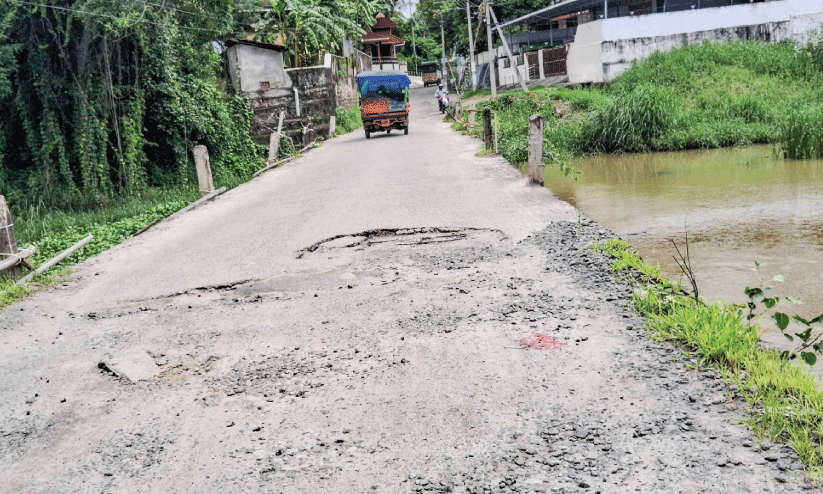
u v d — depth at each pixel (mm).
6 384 4715
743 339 4098
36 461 3578
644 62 27891
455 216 9250
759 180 12102
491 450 3252
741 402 3457
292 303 6043
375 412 3758
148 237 10047
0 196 7590
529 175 11672
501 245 7453
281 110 29578
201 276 7305
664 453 3086
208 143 19125
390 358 4523
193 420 3887
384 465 3205
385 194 11766
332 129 30484
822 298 5402
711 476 2873
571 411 3561
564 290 5648
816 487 2721
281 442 3525
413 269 6816
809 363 3600
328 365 4516
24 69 15898
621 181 13273
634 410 3506
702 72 25672
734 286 5906
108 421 3979
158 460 3465
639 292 5359
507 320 5051
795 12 28875
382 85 26312
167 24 16734
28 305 6785
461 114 28609
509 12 43719
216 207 12484
